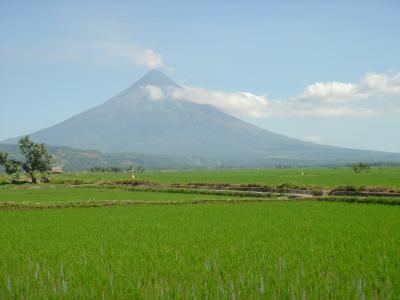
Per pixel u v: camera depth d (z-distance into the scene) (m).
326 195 50.94
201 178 102.56
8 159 88.62
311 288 13.09
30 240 22.23
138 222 29.28
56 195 55.16
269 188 59.19
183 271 15.26
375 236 21.77
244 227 26.03
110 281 14.08
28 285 13.98
